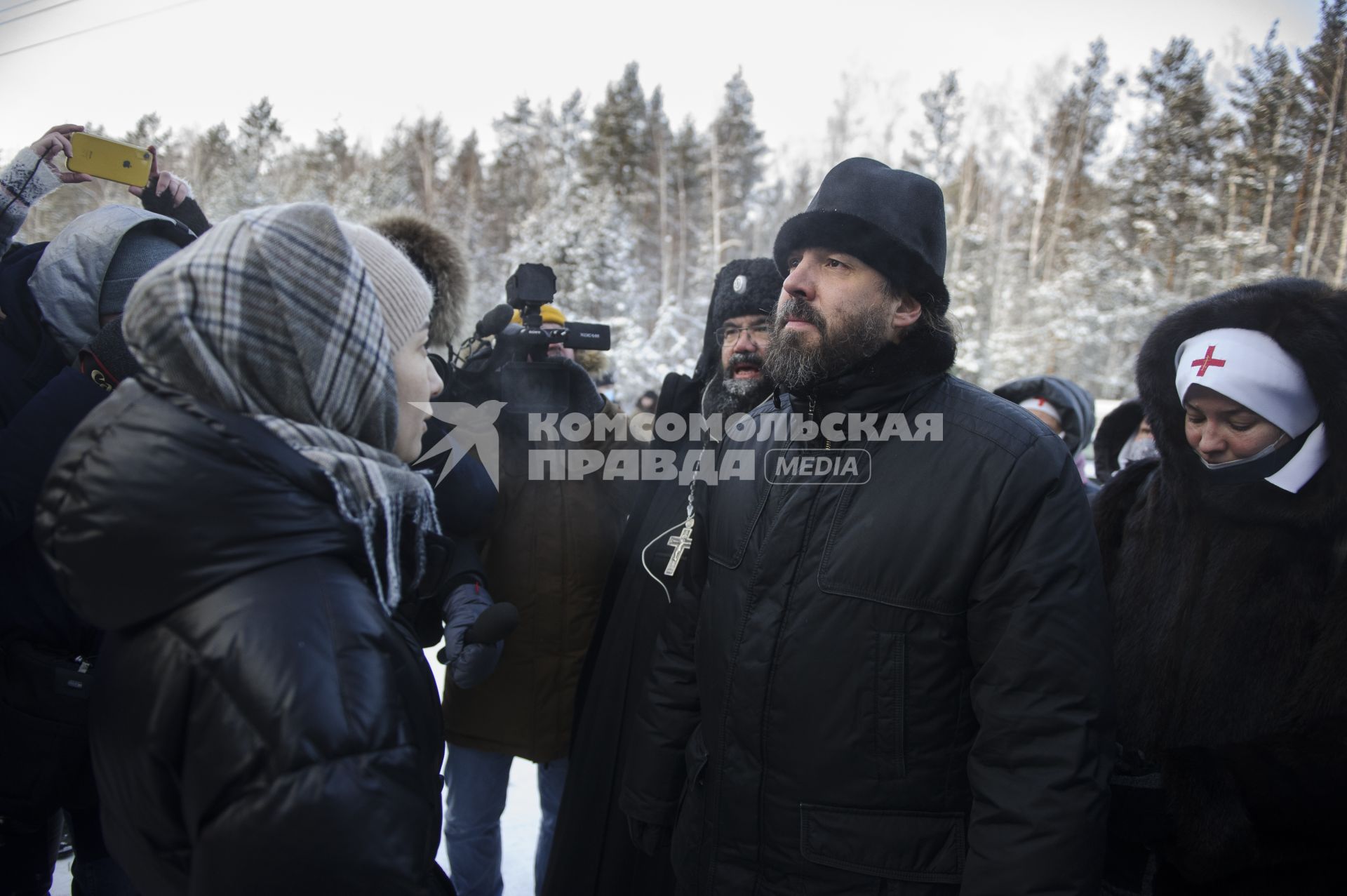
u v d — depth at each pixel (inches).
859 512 40.6
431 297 37.4
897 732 39.2
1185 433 43.4
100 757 27.3
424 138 1508.4
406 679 29.0
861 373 41.7
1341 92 850.1
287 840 23.8
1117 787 41.7
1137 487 51.8
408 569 33.6
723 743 43.6
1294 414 38.9
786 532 42.1
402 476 30.8
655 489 64.2
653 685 52.1
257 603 25.0
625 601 61.1
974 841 37.0
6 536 42.5
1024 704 36.8
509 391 66.1
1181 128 1151.6
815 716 40.2
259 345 26.7
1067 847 34.7
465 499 56.7
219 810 24.2
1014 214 1240.2
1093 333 924.0
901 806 39.6
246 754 24.0
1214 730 40.5
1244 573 40.6
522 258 863.1
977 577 38.7
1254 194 1023.0
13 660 44.7
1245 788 36.7
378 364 30.1
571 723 68.4
